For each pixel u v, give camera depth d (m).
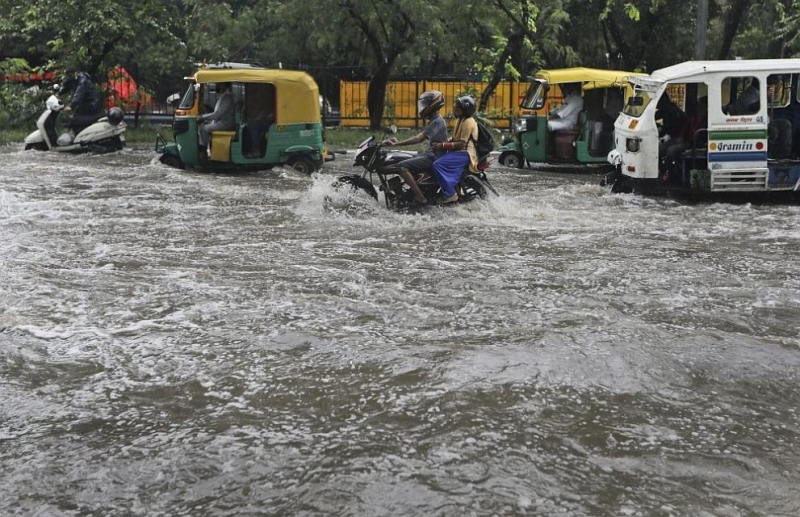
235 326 6.41
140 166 17.45
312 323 6.47
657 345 5.98
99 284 7.61
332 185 11.91
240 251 9.20
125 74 27.20
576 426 4.68
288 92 16.94
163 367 5.57
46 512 3.80
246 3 30.62
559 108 18.97
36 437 4.55
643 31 26.88
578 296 7.34
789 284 7.90
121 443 4.47
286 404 4.97
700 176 13.47
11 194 13.16
